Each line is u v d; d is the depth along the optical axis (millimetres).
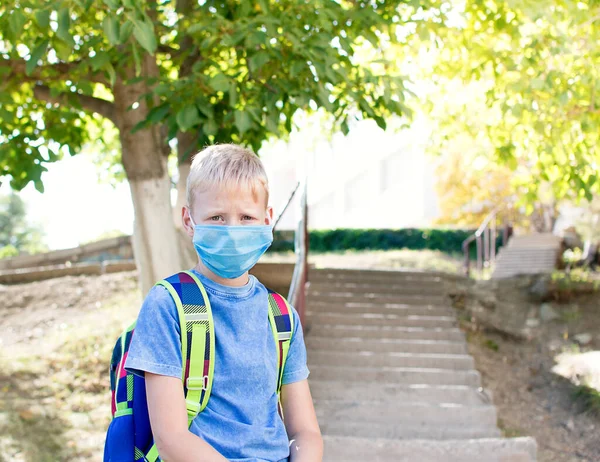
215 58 6113
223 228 1604
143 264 6234
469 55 6637
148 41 4078
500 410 6402
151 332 1542
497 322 8516
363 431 5625
